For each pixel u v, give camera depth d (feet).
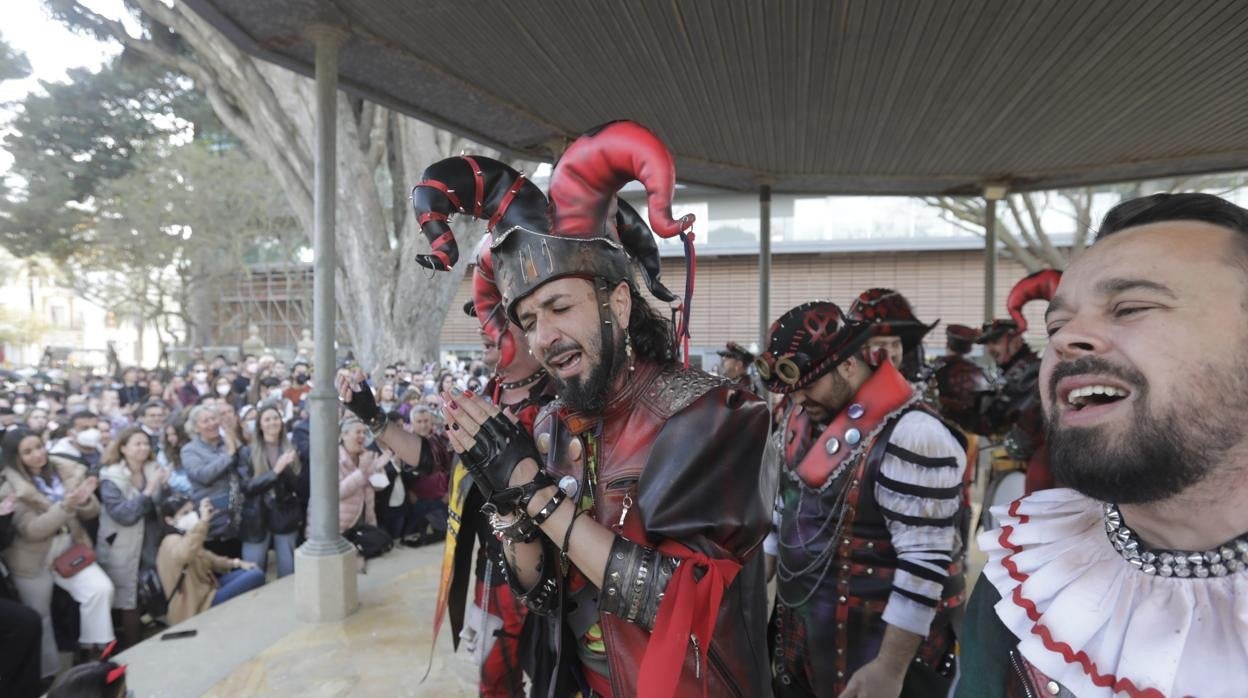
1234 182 35.76
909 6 10.40
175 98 47.39
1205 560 2.09
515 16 10.56
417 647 10.10
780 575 6.36
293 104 27.96
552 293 3.78
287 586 12.68
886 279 51.85
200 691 8.96
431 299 32.53
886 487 5.48
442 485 16.89
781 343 5.98
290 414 21.80
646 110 14.62
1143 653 2.06
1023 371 10.33
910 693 5.77
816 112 14.80
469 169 3.99
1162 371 1.88
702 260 54.03
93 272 63.72
